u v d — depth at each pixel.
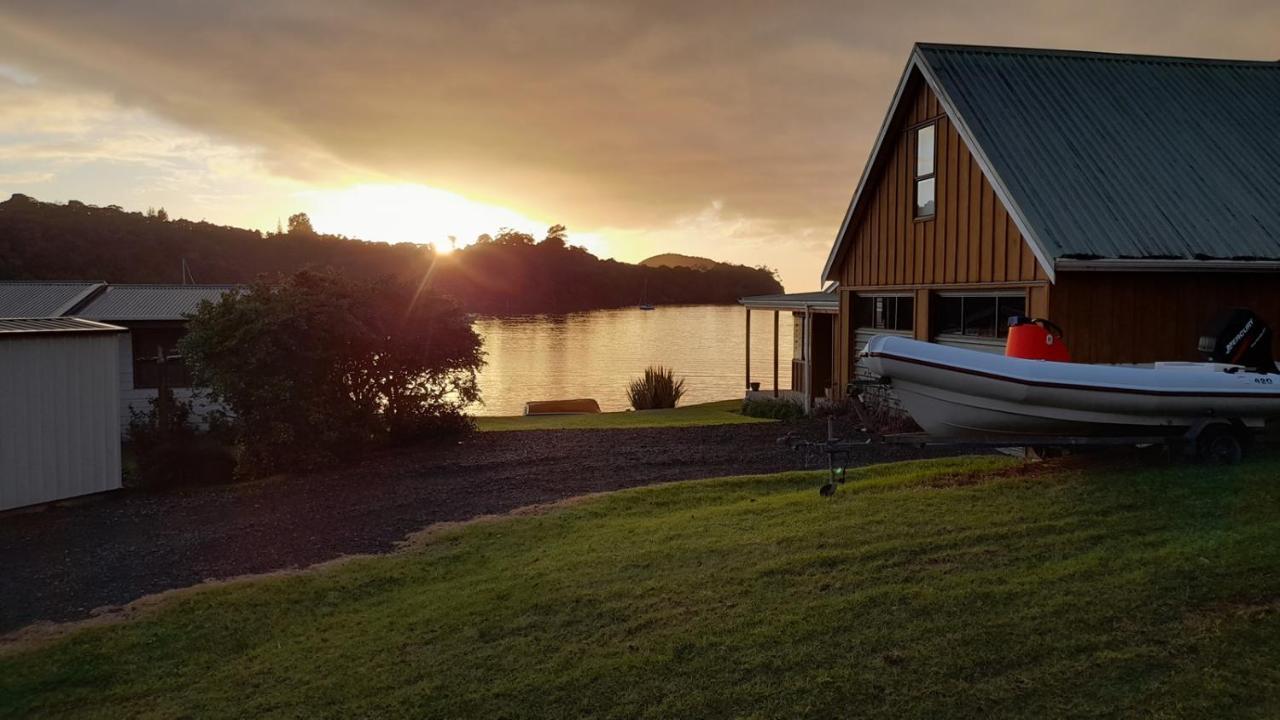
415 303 14.80
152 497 11.22
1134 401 7.75
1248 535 5.68
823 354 20.92
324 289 13.41
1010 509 6.76
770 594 5.43
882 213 14.92
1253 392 7.83
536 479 10.71
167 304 19.39
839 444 7.92
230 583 6.97
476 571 6.80
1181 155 11.24
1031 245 9.84
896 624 4.84
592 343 76.75
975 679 4.25
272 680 5.04
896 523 6.66
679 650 4.80
